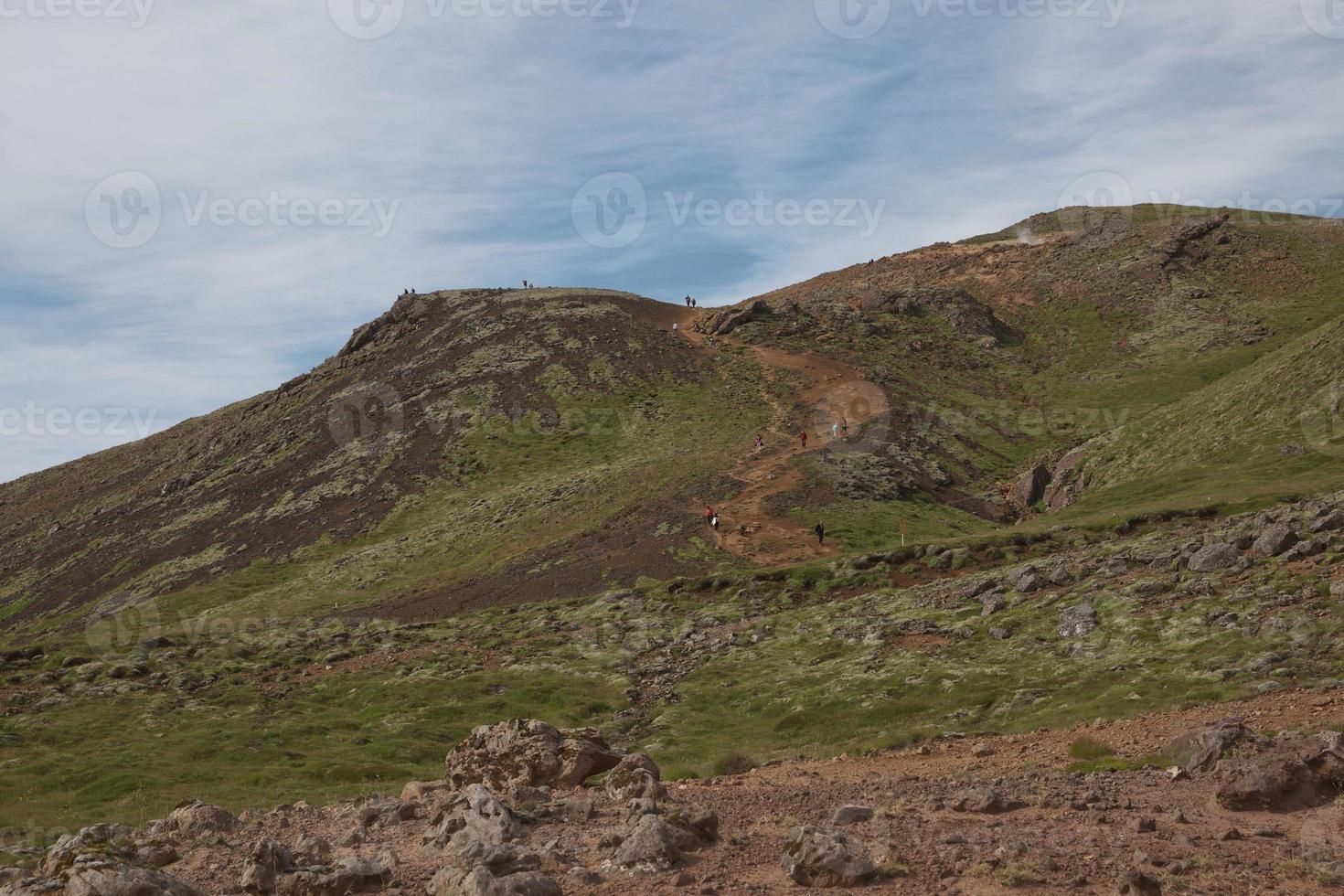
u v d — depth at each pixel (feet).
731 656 137.59
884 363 370.94
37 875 36.24
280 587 254.06
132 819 82.64
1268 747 44.96
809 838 32.78
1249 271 439.63
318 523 305.73
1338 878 28.86
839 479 245.65
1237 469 191.93
